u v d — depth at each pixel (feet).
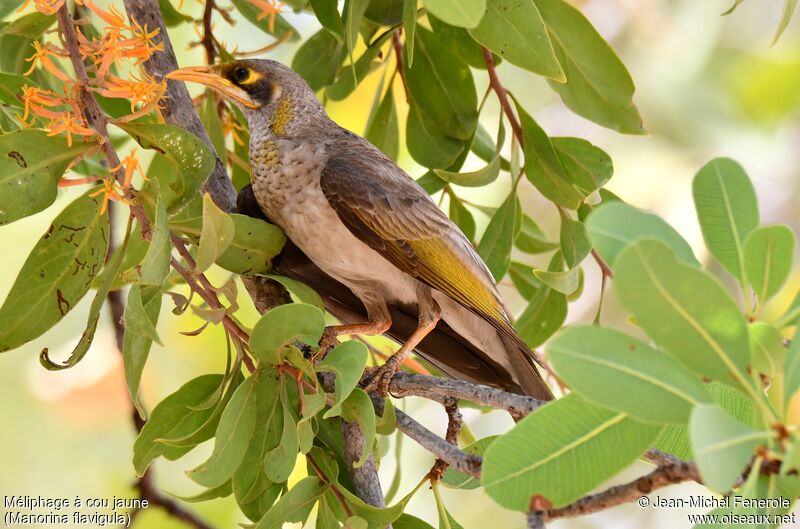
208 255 21.30
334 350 21.74
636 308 16.37
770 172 51.88
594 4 52.37
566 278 25.66
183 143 23.11
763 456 16.55
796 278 45.09
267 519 22.77
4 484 43.55
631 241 16.89
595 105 27.89
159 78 27.86
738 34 53.42
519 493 18.35
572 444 18.34
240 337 23.02
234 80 29.86
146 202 21.75
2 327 23.16
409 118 30.71
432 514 44.52
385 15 28.84
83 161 29.78
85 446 44.50
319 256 29.50
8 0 28.32
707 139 51.75
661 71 51.75
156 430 23.59
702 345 16.70
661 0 51.85
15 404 44.29
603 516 46.73
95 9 22.52
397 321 31.65
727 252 18.75
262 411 23.07
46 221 45.24
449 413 25.07
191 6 42.27
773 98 51.90
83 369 44.27
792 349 17.46
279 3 30.17
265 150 29.73
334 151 29.43
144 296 21.74
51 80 30.30
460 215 32.14
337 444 25.31
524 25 24.26
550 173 28.12
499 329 29.25
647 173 51.57
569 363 16.71
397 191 29.07
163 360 45.24
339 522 23.40
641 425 18.15
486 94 29.07
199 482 21.07
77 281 23.53
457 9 19.99
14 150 22.16
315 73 31.09
